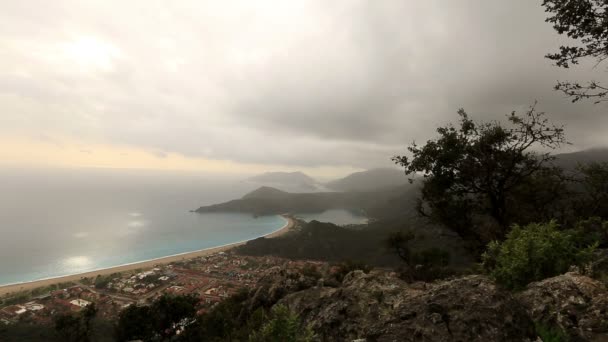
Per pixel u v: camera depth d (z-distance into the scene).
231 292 83.88
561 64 12.48
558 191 21.67
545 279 6.22
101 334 45.16
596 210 20.45
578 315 4.84
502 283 7.27
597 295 5.11
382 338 4.68
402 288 9.49
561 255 6.89
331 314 8.96
